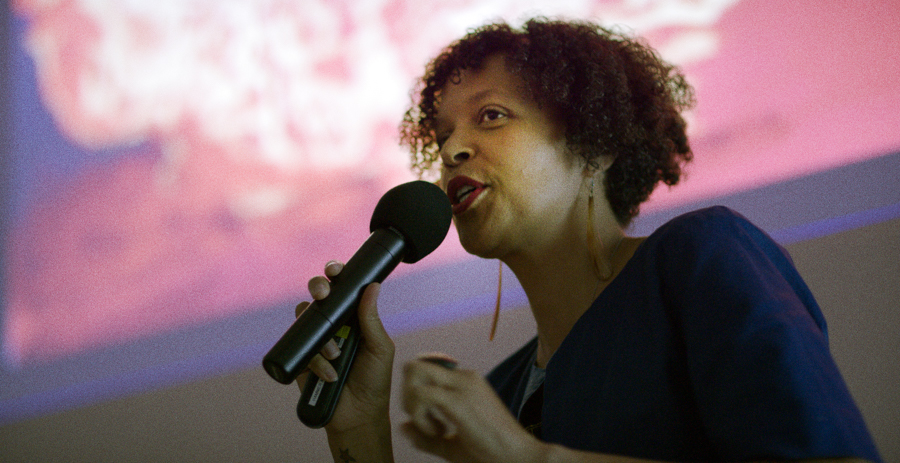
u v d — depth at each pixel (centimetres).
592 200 115
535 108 114
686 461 82
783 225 212
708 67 230
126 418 285
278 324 282
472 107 117
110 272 310
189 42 313
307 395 101
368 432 110
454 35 271
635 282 95
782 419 67
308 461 262
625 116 117
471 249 113
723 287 80
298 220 287
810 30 221
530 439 71
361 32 288
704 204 222
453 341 246
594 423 90
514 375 129
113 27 324
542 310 116
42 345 309
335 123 288
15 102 333
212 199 300
